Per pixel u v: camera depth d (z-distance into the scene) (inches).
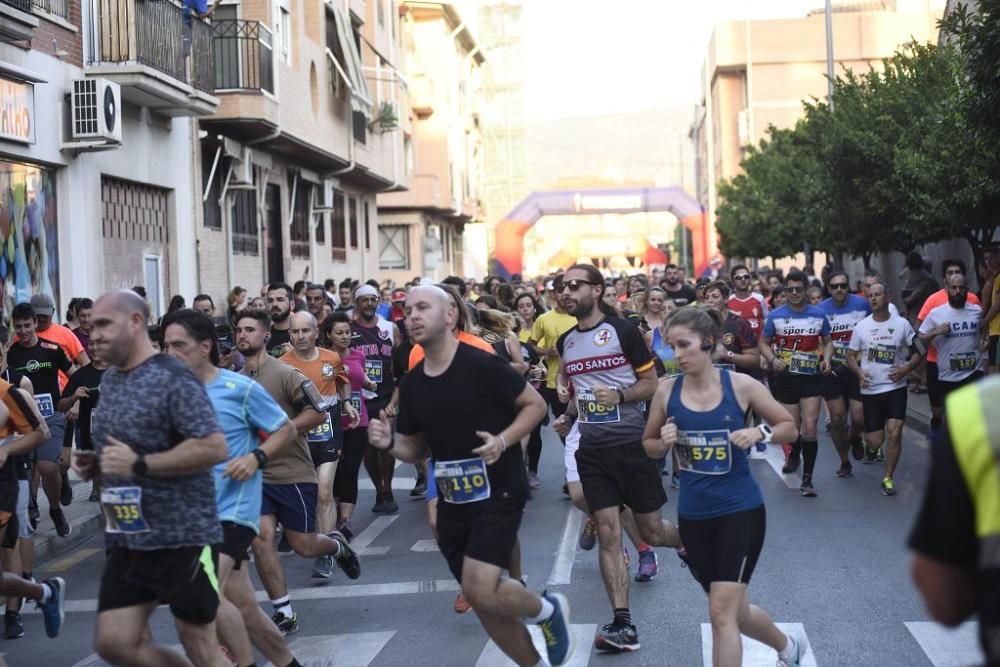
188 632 221.3
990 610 110.2
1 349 382.3
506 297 647.8
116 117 732.7
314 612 343.0
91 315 217.0
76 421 504.4
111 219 802.2
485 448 231.5
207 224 992.9
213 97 871.1
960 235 806.5
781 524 443.5
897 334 505.7
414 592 361.7
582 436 315.3
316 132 1184.2
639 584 358.6
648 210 1886.1
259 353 329.1
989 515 111.0
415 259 2023.9
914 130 869.2
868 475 556.1
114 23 753.6
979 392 114.0
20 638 334.0
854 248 1039.6
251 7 1019.9
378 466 510.3
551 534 440.5
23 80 662.5
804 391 509.0
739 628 246.2
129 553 217.3
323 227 1400.1
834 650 286.4
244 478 261.9
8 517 328.8
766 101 3341.5
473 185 2539.4
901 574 362.0
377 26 1582.2
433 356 242.5
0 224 645.3
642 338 319.0
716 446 243.0
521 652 245.8
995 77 519.8
